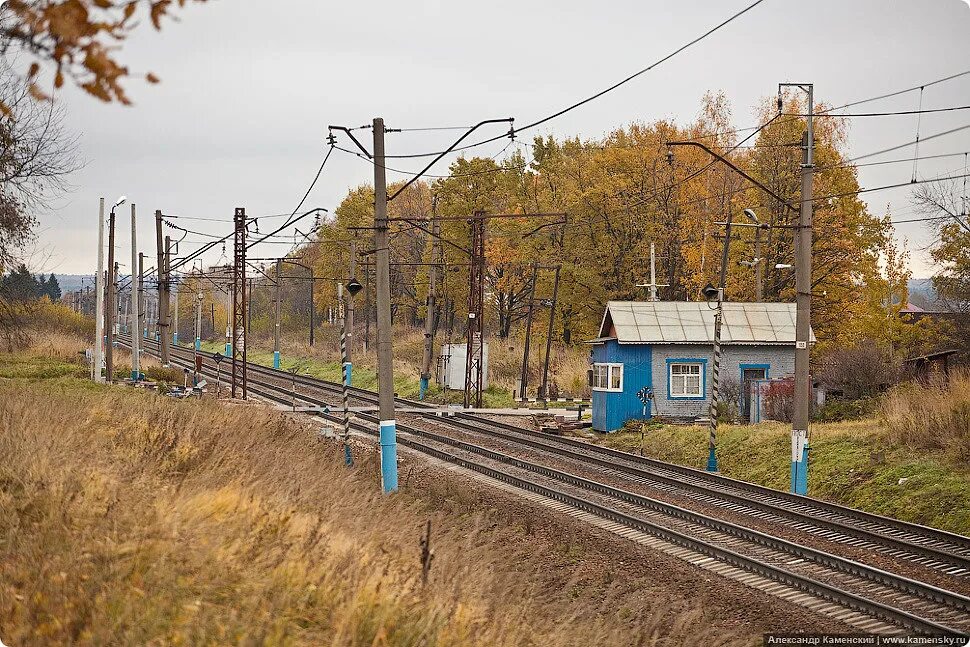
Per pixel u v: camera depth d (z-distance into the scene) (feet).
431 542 128.06
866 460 205.67
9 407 171.01
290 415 316.60
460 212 556.10
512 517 170.81
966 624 110.73
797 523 168.14
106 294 413.80
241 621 78.54
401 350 622.54
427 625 85.76
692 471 226.58
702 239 479.82
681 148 494.18
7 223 270.26
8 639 70.64
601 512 174.70
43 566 82.33
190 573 87.66
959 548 146.20
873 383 330.34
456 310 565.94
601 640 101.71
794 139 428.97
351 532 123.24
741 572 134.31
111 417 193.77
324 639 79.97
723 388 335.06
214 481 138.10
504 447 271.08
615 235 501.15
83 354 525.34
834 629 109.09
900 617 111.04
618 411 331.16
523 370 433.89
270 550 98.63
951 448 196.24
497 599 108.37
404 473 217.97
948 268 390.83
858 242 430.20
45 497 104.22
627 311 339.16
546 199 601.21
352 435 282.15
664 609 116.06
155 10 45.57
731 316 344.49
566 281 503.61
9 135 217.36
